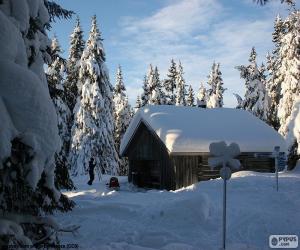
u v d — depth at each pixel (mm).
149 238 9734
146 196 17109
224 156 9461
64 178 10508
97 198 16719
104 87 38250
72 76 40938
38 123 6012
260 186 18312
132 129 28969
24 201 6508
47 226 7090
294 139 26625
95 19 38094
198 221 11016
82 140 36750
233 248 8977
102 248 8344
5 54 6262
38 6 8141
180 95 66062
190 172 24344
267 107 43906
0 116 5629
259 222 10812
